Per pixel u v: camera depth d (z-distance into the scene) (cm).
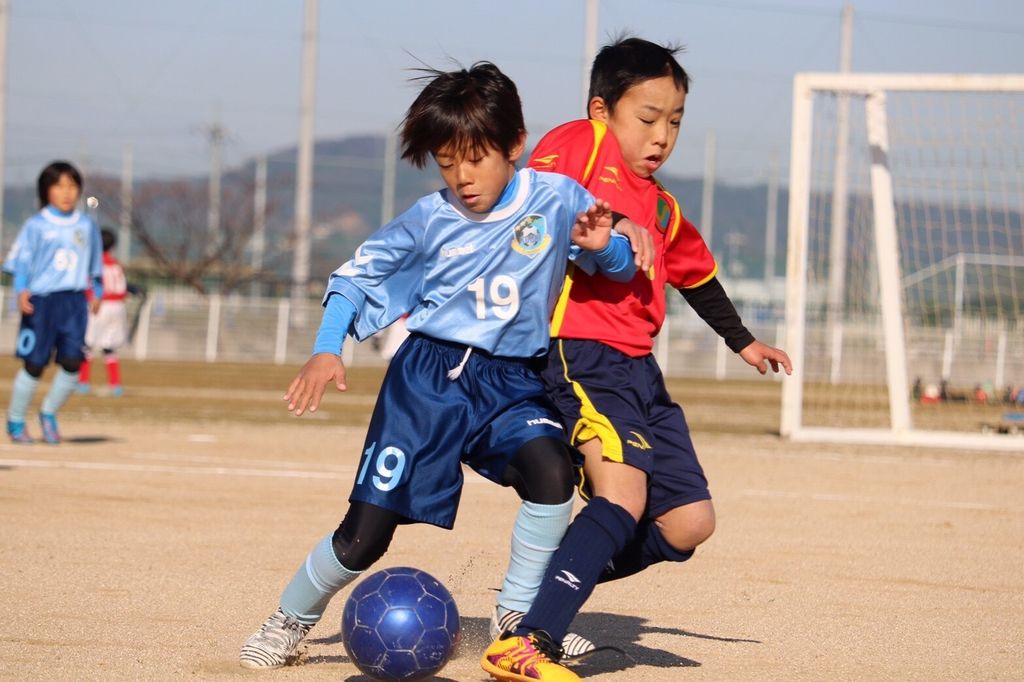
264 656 857
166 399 3650
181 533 1456
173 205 9444
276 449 2419
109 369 3747
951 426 3638
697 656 954
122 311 3756
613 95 891
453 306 815
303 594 845
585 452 830
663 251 909
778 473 2319
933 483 2255
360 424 3050
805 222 3000
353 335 832
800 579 1309
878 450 2867
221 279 8856
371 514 794
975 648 1014
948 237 3275
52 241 2288
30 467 1986
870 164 2997
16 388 2314
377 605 786
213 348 6500
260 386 4434
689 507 850
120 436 2544
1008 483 2300
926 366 5069
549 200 817
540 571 814
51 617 1012
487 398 805
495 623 847
